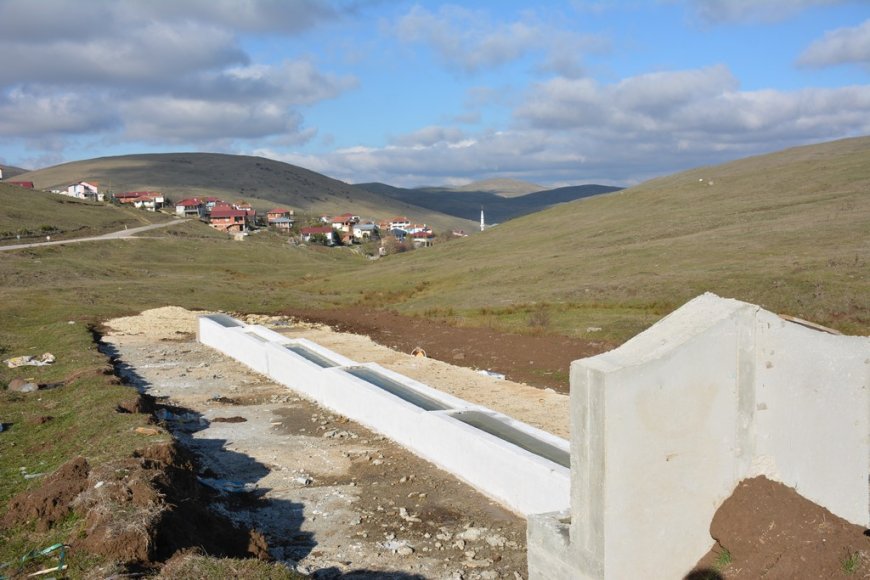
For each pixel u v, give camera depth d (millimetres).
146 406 17891
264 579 8164
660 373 7219
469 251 68562
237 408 20219
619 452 7102
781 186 62938
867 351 7922
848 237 38938
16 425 16344
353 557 10570
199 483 12820
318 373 20516
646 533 7285
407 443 15938
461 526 11703
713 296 7953
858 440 7973
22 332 33375
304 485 13766
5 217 98688
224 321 33344
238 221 148250
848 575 6582
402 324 37188
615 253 47312
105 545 8836
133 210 136375
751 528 7297
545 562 8086
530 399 20125
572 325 30516
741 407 7590
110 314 39562
